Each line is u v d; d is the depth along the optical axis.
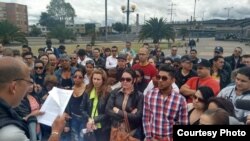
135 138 3.79
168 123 3.53
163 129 3.54
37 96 4.78
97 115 4.33
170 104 3.53
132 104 3.95
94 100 4.43
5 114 1.59
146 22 47.56
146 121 3.75
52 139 2.07
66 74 6.28
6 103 1.62
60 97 3.70
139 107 3.92
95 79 4.37
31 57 7.15
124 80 4.01
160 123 3.56
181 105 3.51
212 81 4.62
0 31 44.06
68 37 60.59
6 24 45.00
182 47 43.81
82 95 4.68
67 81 6.17
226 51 36.12
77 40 67.12
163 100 3.57
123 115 3.88
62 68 6.39
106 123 4.23
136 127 3.93
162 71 3.56
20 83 1.71
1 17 98.44
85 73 5.88
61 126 2.17
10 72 1.67
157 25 46.97
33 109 3.97
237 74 3.39
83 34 84.50
